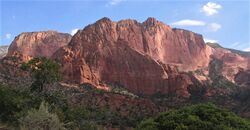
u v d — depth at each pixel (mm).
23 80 51625
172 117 27766
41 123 30203
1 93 39438
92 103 108875
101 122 75125
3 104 38562
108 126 81250
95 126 49812
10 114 38500
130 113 113500
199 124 26547
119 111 113812
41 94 42781
